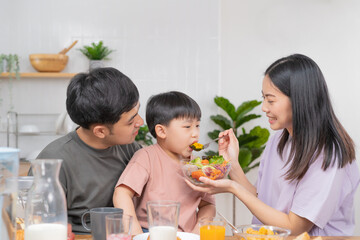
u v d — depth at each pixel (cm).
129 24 379
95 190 157
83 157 156
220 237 115
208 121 385
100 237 109
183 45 383
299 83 147
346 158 146
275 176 170
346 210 158
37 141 371
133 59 380
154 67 381
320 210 143
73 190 155
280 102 150
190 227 166
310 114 147
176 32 383
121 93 143
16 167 93
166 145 171
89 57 361
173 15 382
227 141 187
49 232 94
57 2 371
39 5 370
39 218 96
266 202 175
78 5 373
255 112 398
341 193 151
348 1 392
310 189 145
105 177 160
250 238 104
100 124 146
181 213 164
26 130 351
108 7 377
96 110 142
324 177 145
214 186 147
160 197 162
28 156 342
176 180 166
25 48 368
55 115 370
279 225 145
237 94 400
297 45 397
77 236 129
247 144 370
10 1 366
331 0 394
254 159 369
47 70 353
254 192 183
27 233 95
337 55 393
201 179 145
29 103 369
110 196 161
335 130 148
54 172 98
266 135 370
